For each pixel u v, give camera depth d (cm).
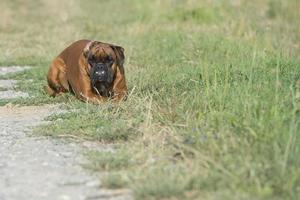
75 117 1284
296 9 2606
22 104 1466
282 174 881
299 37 2178
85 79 1403
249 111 1098
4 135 1203
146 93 1378
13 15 3059
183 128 1144
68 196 889
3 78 1806
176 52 1964
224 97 1219
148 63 1831
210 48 1912
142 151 1041
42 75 1769
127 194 895
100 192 902
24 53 2158
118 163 999
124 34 2425
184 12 2611
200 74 1469
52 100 1485
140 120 1208
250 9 2597
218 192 866
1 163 1034
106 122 1228
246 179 894
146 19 2692
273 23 2403
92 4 3281
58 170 995
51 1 3362
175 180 902
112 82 1398
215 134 1049
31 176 970
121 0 3272
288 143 934
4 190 916
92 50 1368
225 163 943
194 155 1009
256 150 971
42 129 1209
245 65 1485
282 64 1507
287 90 1234
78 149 1102
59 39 2397
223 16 2495
